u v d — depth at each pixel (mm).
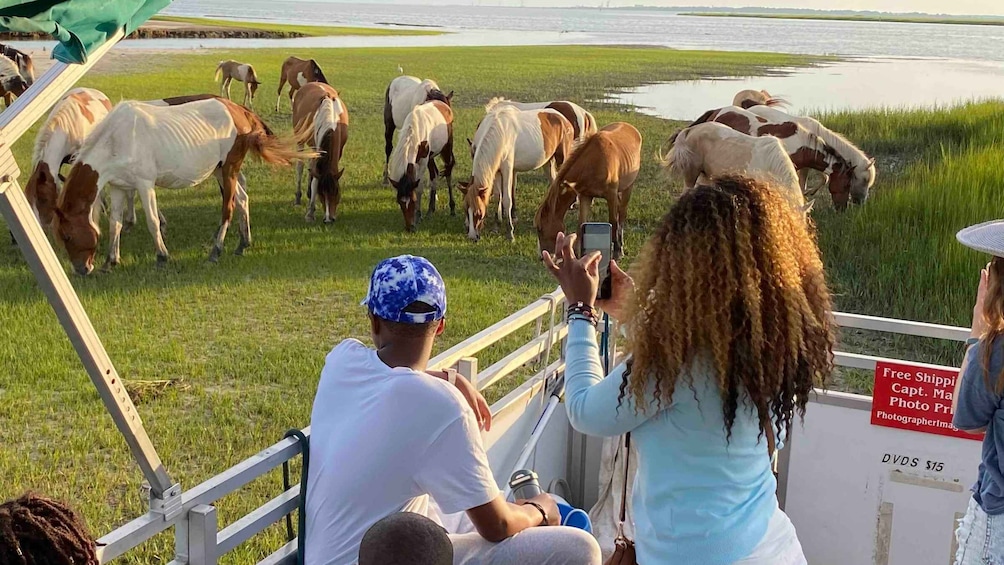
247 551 4383
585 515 2928
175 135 10203
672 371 1965
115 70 31500
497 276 10203
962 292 9664
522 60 41406
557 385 3830
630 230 13094
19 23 1589
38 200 10484
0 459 5359
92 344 1891
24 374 6766
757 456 2080
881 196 13914
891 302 9633
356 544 2211
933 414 3627
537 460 3920
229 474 2225
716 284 1959
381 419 2215
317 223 12820
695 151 12961
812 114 24438
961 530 2566
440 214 14086
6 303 8477
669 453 2051
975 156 15820
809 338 2053
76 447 5574
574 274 2297
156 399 6371
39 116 1727
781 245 2016
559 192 11062
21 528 1603
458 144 20109
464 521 2715
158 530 2064
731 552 2010
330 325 8258
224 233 10742
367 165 17594
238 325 8203
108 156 9742
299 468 5391
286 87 29031
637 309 2039
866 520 3838
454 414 2229
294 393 6594
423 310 2326
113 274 9859
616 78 34188
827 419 3814
